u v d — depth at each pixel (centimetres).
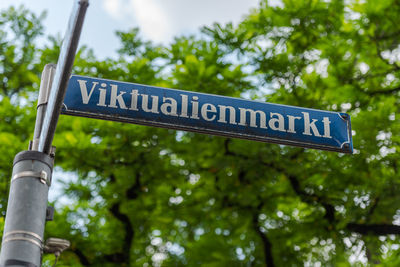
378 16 1248
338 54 1276
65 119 1177
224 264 1263
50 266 1110
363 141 1112
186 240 1338
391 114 1130
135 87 416
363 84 1262
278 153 1177
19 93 1383
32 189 343
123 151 1177
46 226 1137
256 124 432
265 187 1214
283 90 1247
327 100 1250
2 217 1034
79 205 1241
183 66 1237
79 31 282
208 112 424
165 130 1229
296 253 1216
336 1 1267
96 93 404
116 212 1221
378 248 1084
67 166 1152
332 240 1127
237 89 1252
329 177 1128
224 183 1220
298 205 1259
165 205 1267
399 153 1098
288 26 1278
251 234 1262
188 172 1252
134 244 1286
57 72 326
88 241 1156
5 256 320
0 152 1074
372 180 1099
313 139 440
